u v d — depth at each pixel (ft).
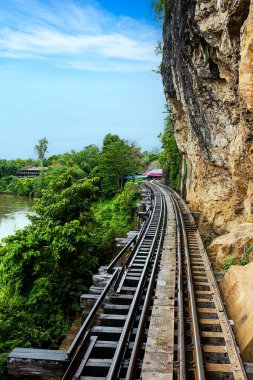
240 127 38.37
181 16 44.19
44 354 19.52
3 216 149.18
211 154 57.26
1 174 321.93
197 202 75.41
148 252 41.32
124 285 32.07
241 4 26.68
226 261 38.47
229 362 18.99
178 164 133.49
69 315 41.01
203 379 15.66
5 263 41.57
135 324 23.41
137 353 18.51
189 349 19.77
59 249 42.86
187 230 55.83
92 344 20.58
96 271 49.83
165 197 101.45
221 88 41.19
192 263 36.47
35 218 59.82
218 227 59.82
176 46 53.42
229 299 27.27
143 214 75.15
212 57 37.65
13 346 27.40
